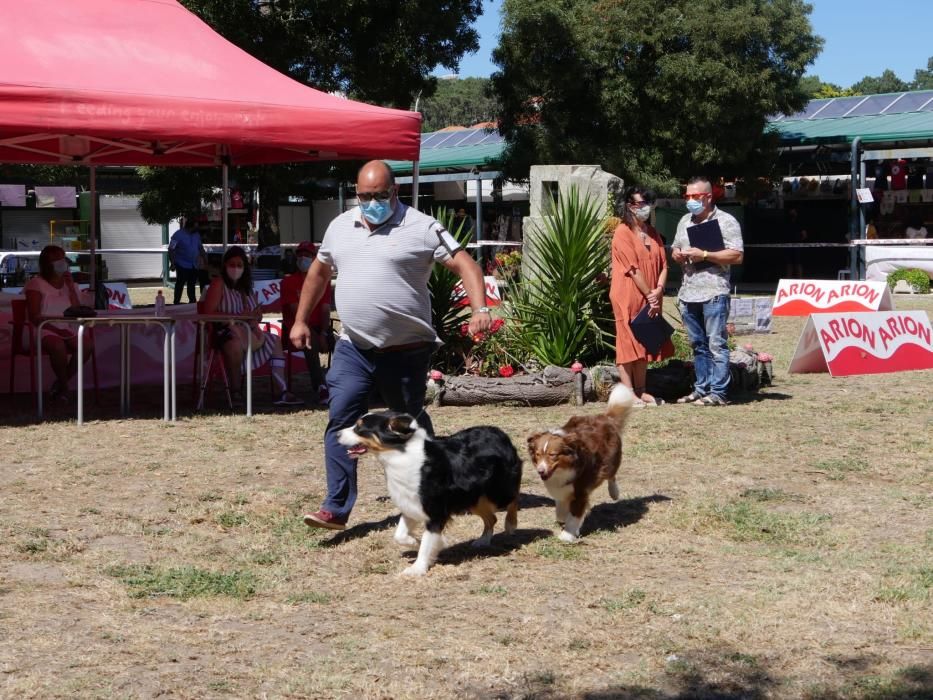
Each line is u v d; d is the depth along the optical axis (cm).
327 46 2545
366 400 584
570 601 493
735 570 538
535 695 389
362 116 966
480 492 548
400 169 3275
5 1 987
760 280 3306
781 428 903
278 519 637
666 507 657
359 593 508
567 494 578
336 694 391
